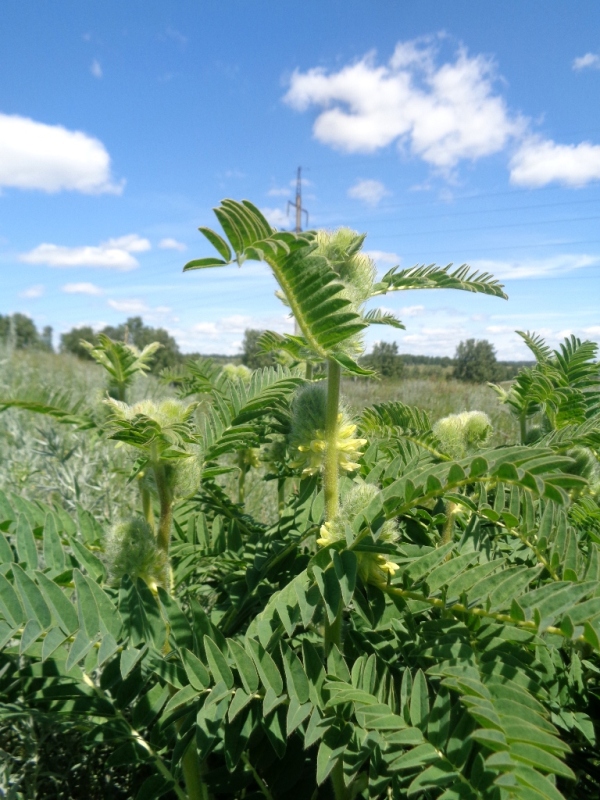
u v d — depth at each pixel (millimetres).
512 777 1037
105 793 2309
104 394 3764
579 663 1940
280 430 2973
